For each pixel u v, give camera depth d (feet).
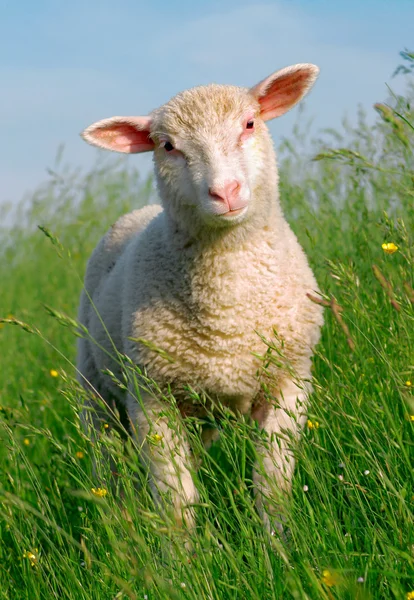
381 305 14.74
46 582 10.60
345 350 15.14
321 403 11.74
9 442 11.60
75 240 35.12
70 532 11.69
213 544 9.74
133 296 14.29
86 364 17.31
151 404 13.73
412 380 11.82
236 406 14.12
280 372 13.55
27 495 14.51
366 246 16.63
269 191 13.92
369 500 10.95
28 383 22.67
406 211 16.35
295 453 10.55
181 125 13.64
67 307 28.58
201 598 8.73
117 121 14.57
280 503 9.55
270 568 9.02
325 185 20.33
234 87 14.38
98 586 10.00
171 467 12.74
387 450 10.96
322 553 9.30
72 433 17.57
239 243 13.38
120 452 9.87
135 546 9.74
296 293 13.88
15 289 34.09
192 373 13.56
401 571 9.15
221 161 13.03
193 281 13.39
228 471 14.55
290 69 14.42
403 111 12.78
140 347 13.71
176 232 13.70
